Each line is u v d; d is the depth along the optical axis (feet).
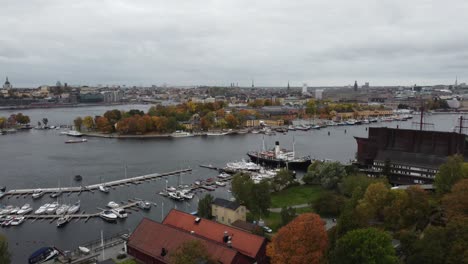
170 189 636.48
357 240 268.41
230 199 581.12
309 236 303.07
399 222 382.63
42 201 593.42
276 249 309.01
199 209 464.65
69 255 379.76
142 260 352.28
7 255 310.65
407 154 651.66
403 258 319.06
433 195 483.10
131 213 535.19
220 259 307.78
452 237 290.15
